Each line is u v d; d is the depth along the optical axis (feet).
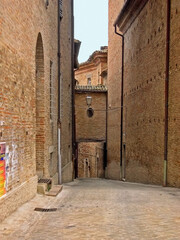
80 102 76.69
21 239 15.85
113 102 70.85
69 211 22.89
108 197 30.19
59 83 44.11
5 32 19.44
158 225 18.11
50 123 37.81
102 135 77.61
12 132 21.40
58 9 43.47
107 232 16.80
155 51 41.70
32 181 27.17
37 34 29.37
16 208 22.04
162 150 38.55
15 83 22.04
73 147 65.10
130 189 37.22
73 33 65.05
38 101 33.47
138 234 16.29
